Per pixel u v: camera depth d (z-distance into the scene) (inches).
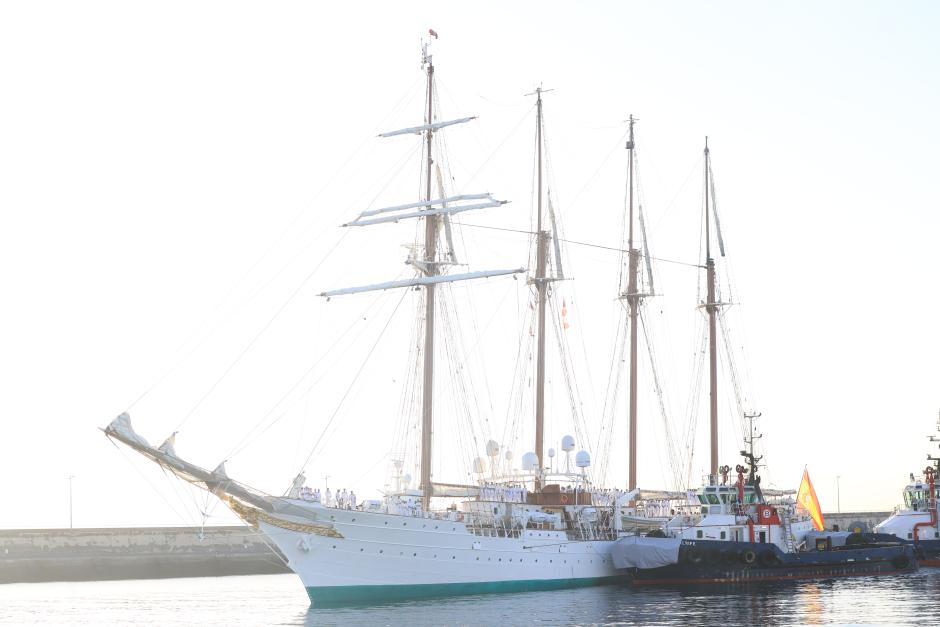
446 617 2908.5
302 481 3294.8
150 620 2982.3
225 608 3307.1
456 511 3553.2
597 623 2773.1
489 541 3486.7
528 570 3609.7
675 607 3157.0
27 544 5078.7
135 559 5246.1
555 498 3922.2
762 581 4035.4
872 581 4116.6
